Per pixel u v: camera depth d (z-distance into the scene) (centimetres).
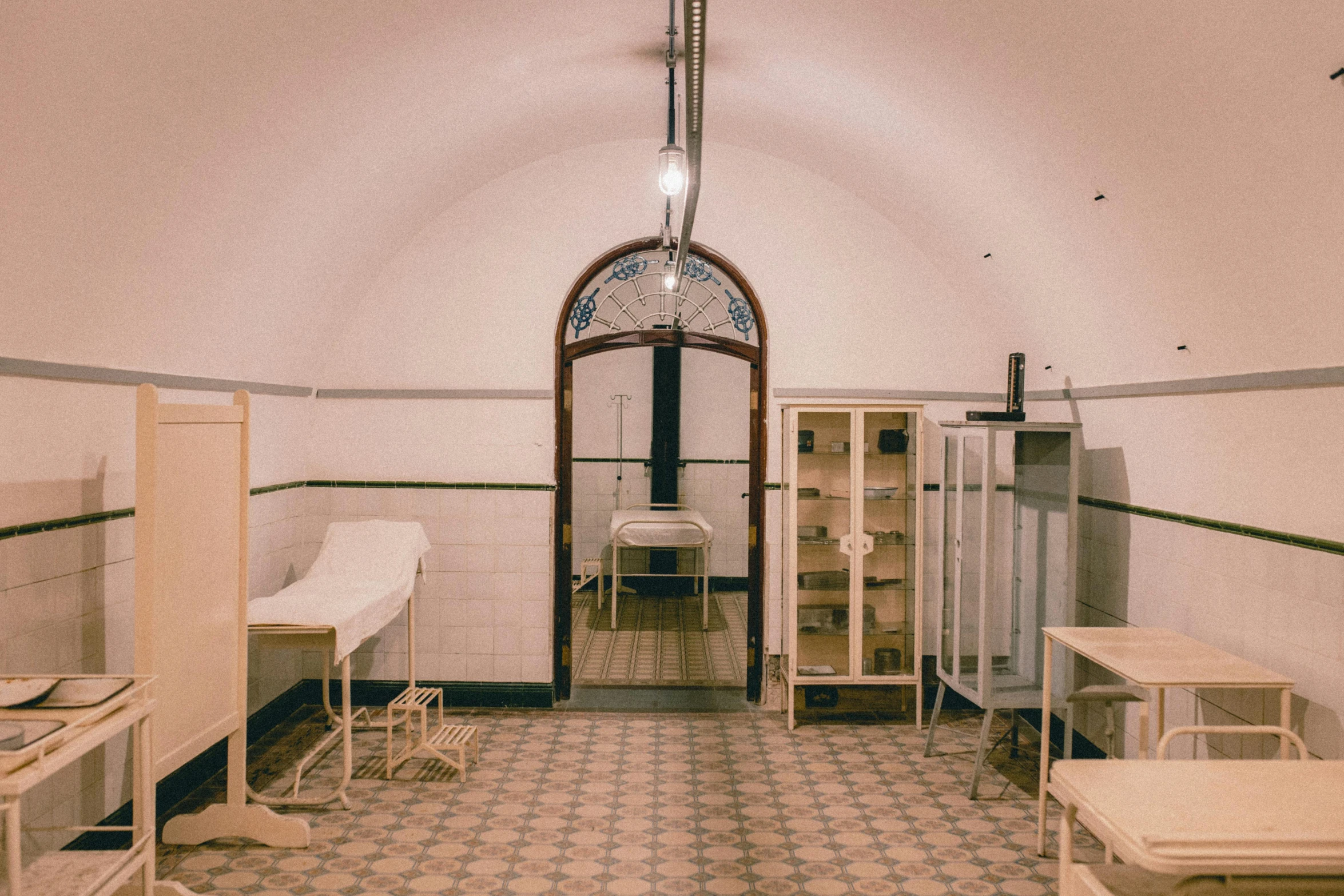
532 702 584
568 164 575
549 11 363
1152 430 436
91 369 351
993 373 587
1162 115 310
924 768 482
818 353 583
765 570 590
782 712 575
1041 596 518
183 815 393
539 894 345
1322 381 315
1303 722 329
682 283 610
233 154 354
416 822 409
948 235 534
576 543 1036
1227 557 376
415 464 583
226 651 363
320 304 535
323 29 319
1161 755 279
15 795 208
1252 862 191
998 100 371
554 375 582
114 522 374
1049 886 354
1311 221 289
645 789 450
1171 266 372
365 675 586
